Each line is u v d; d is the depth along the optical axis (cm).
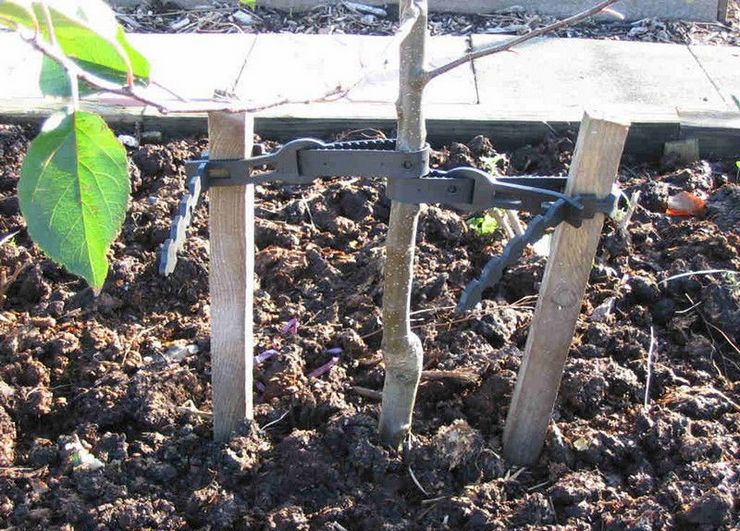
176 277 145
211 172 97
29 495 110
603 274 145
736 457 113
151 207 160
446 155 175
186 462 115
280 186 170
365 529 107
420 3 87
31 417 122
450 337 133
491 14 262
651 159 181
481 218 153
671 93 199
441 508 108
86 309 141
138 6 267
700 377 128
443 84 202
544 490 111
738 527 104
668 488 108
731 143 177
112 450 115
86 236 59
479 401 122
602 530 105
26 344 131
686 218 162
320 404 121
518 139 181
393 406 112
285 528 105
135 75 63
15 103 184
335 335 133
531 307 140
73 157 56
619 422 119
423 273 144
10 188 168
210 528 107
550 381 107
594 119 91
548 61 217
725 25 254
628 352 131
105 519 107
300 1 265
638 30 249
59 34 58
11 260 148
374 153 94
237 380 112
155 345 133
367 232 158
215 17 260
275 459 113
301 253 150
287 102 69
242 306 107
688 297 140
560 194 94
